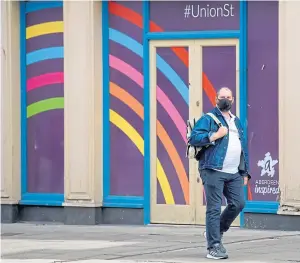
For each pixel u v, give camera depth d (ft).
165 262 60.80
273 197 77.87
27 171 87.56
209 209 61.62
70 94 83.66
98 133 83.71
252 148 78.74
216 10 80.02
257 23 78.54
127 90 83.10
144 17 82.02
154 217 82.43
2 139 87.10
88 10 82.89
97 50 83.46
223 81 79.97
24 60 87.45
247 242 70.38
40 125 86.84
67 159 83.92
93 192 83.20
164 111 81.87
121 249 67.87
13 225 85.10
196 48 80.69
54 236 76.64
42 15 86.48
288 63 75.56
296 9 75.15
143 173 82.53
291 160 75.61
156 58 82.07
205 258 62.23
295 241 70.74
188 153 61.87
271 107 78.07
